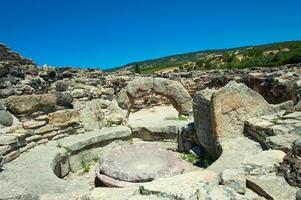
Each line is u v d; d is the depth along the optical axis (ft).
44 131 21.40
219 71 59.82
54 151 19.69
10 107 19.86
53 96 22.38
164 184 11.23
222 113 19.12
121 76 48.19
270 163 12.17
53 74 30.66
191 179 11.60
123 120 27.96
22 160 18.01
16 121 19.99
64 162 20.36
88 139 22.50
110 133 24.27
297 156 11.36
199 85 53.06
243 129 19.39
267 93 32.65
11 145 17.99
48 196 11.50
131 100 37.17
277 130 16.44
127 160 19.29
